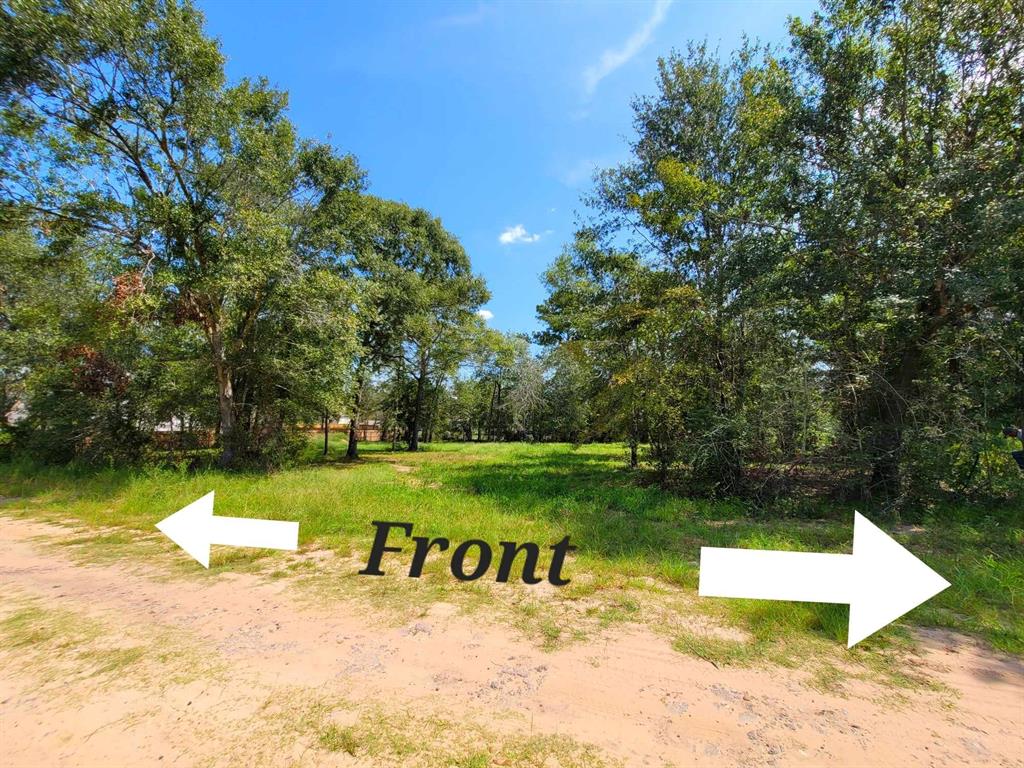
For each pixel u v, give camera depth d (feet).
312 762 7.11
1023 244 22.56
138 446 43.45
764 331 30.50
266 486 32.50
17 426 45.52
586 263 46.70
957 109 27.55
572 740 7.68
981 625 11.96
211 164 38.24
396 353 81.46
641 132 41.98
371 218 65.46
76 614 12.53
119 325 35.27
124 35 31.50
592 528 21.01
